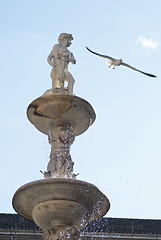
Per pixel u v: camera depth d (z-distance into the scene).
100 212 12.07
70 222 11.70
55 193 11.29
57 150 12.24
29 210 11.99
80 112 12.23
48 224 11.77
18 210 12.10
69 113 12.23
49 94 11.99
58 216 11.56
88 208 11.77
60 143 12.30
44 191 11.30
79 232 11.57
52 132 12.48
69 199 11.36
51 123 12.45
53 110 12.16
